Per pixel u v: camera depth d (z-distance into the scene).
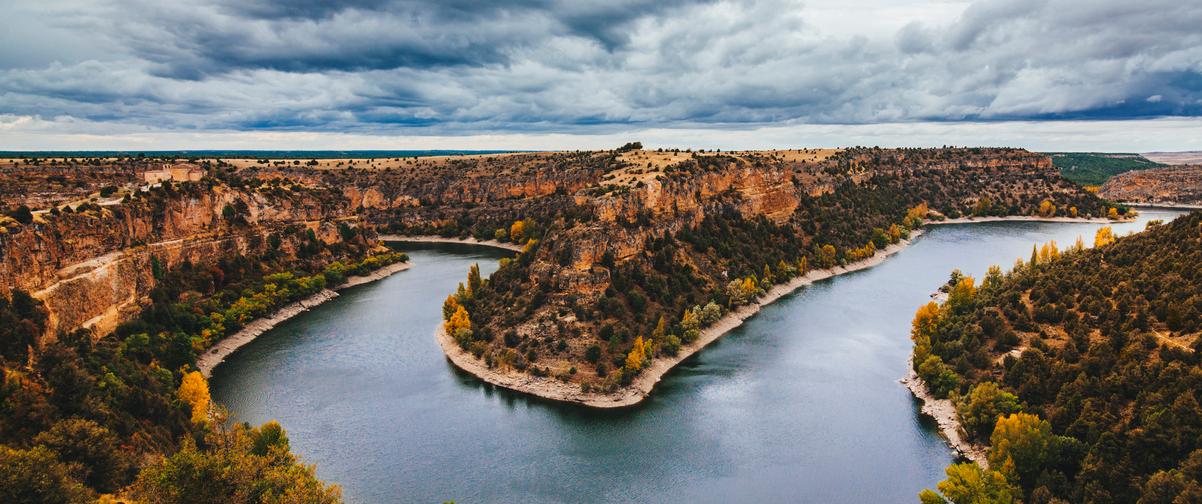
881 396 125.00
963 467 84.12
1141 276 117.81
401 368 141.38
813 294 199.75
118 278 140.00
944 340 134.25
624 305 151.25
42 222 125.75
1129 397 91.06
